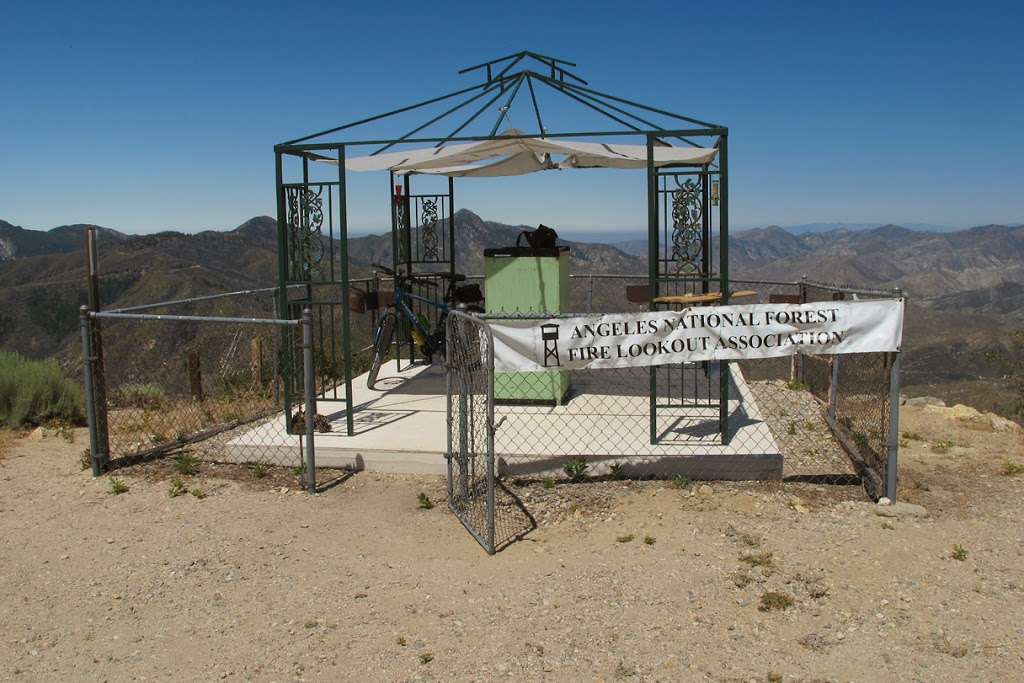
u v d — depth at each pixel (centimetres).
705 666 332
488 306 707
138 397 894
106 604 405
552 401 711
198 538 484
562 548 455
